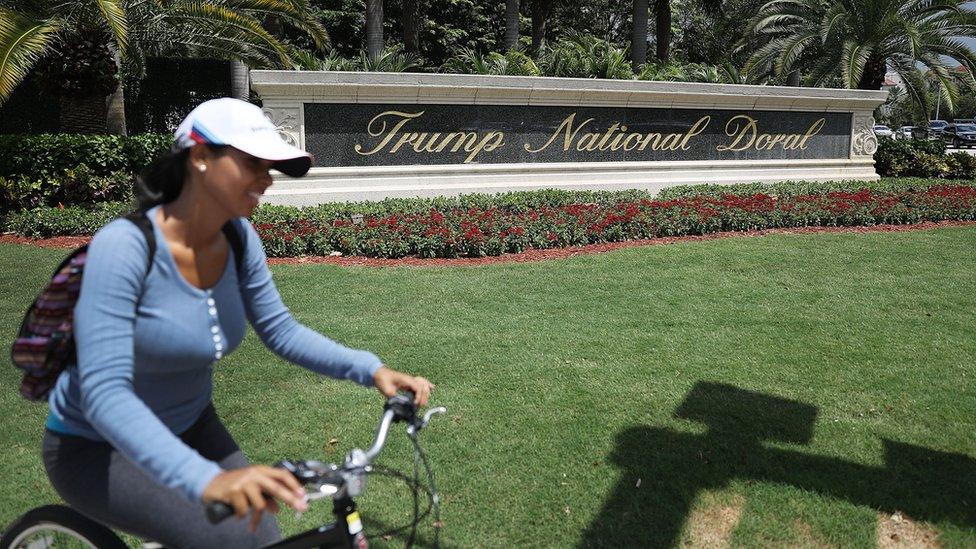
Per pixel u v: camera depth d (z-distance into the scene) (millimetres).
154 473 1568
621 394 4570
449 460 3746
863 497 3414
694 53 38719
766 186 14102
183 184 1814
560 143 13242
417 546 3037
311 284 7137
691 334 5738
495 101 12602
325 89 11523
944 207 12055
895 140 19062
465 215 9680
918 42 16281
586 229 9422
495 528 3188
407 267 7988
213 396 4484
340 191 11805
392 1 31047
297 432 4055
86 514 1936
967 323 6109
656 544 3084
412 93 12000
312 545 1874
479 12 34281
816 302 6699
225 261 1938
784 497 3404
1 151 10734
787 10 19969
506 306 6453
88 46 11672
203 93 18125
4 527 3131
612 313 6273
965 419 4250
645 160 14047
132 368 1688
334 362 2123
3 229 9930
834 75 19797
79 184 11141
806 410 4363
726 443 3926
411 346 5410
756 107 14820
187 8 12188
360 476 1726
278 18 19688
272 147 1782
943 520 3240
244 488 1518
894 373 4953
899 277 7719
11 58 9727
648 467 3676
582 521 3234
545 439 3973
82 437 1878
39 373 1817
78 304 1696
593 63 14938
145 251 1751
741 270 7945
